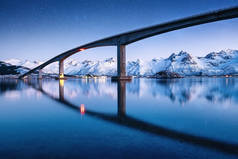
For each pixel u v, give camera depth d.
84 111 10.55
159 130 6.61
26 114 9.59
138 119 8.50
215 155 4.54
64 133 6.11
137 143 5.23
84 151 4.62
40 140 5.42
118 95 20.20
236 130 6.79
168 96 19.22
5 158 4.21
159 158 4.29
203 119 8.66
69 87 35.31
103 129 6.64
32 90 27.23
